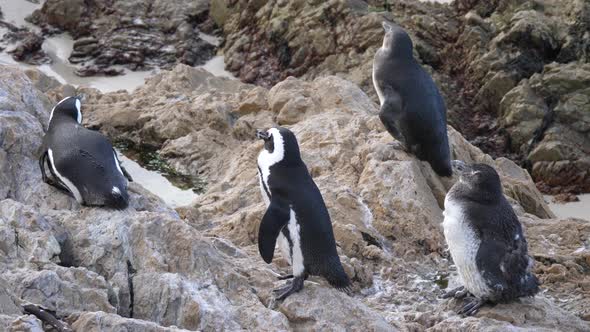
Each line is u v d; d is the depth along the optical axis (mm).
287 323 11320
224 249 13352
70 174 12977
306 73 25688
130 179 14195
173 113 20312
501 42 24891
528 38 24719
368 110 19859
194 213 15609
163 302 11336
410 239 15125
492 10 26250
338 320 11500
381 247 14984
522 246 12219
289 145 11617
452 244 12273
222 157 19156
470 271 12203
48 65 25859
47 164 13516
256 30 26719
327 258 11602
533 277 12484
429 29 25906
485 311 12336
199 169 19016
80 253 12141
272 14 26500
